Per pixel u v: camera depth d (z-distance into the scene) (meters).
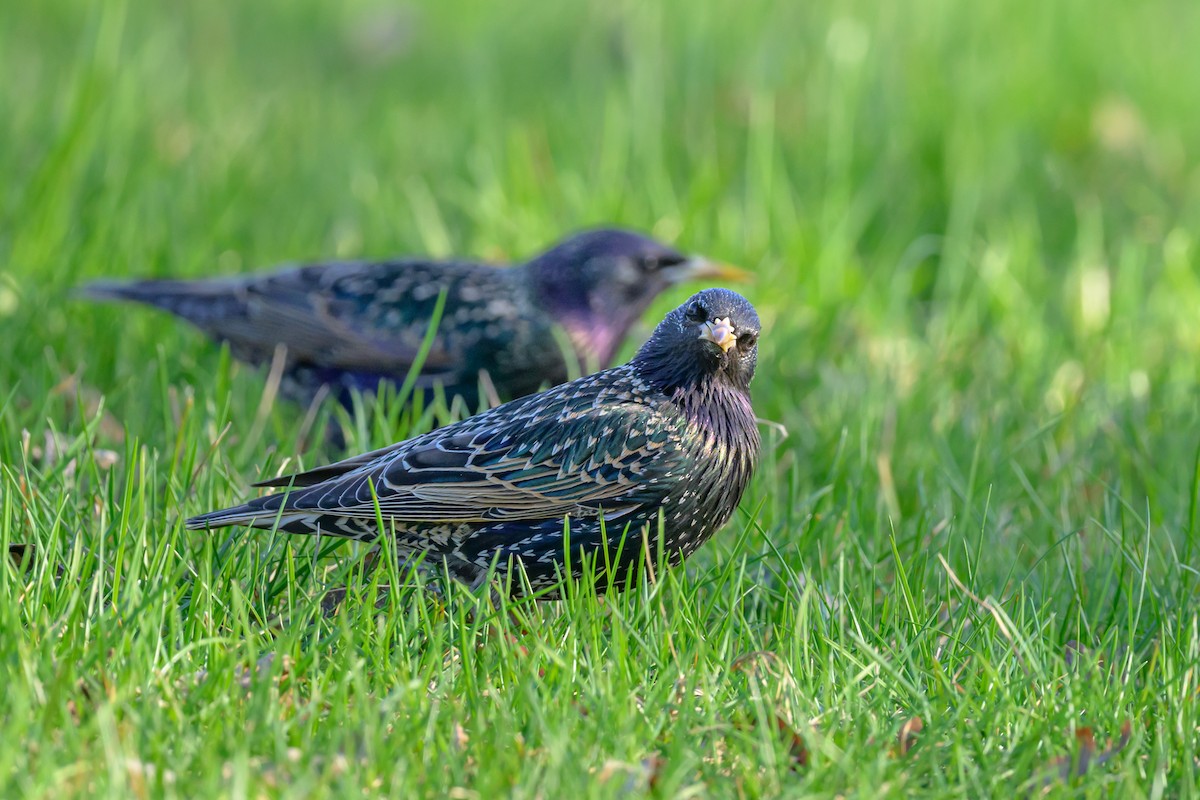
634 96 16.17
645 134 15.93
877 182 15.56
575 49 20.77
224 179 14.98
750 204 14.55
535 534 7.79
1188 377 12.04
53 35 20.94
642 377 7.95
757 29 19.02
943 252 14.70
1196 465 8.62
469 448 7.81
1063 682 7.05
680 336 7.84
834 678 6.97
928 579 8.45
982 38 18.36
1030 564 9.07
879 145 15.98
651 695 6.52
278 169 16.12
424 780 5.86
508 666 6.72
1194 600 8.30
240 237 14.38
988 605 7.43
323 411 10.66
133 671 6.17
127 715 5.99
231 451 9.59
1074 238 15.46
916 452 10.39
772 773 6.06
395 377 11.00
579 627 7.15
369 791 5.78
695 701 6.69
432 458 7.77
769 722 6.51
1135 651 7.83
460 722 6.38
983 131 16.55
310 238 14.71
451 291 10.92
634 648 7.14
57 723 5.90
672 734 6.33
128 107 14.64
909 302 14.34
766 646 7.54
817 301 13.42
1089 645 7.85
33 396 10.16
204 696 6.24
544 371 11.06
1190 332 13.09
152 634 6.55
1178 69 18.69
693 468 7.81
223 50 21.16
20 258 12.68
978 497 9.45
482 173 15.35
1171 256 14.01
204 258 13.48
